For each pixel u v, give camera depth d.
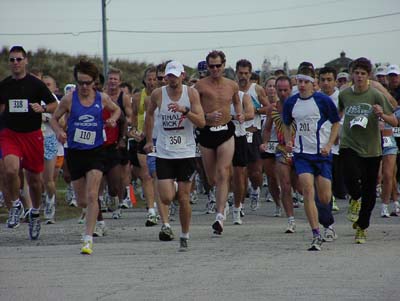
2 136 33.22
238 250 28.75
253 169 44.12
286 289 21.62
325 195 29.78
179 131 29.38
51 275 24.12
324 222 30.91
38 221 33.03
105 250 29.17
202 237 32.66
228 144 33.69
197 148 44.62
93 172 28.83
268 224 37.72
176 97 29.48
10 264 26.20
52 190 39.25
